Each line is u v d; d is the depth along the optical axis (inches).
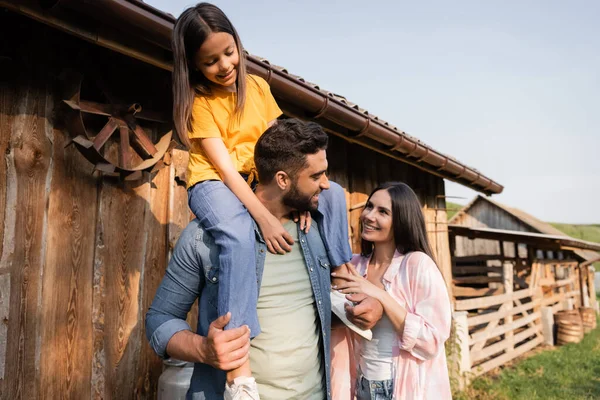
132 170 104.9
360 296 74.6
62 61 98.6
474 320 292.5
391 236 90.4
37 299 91.1
